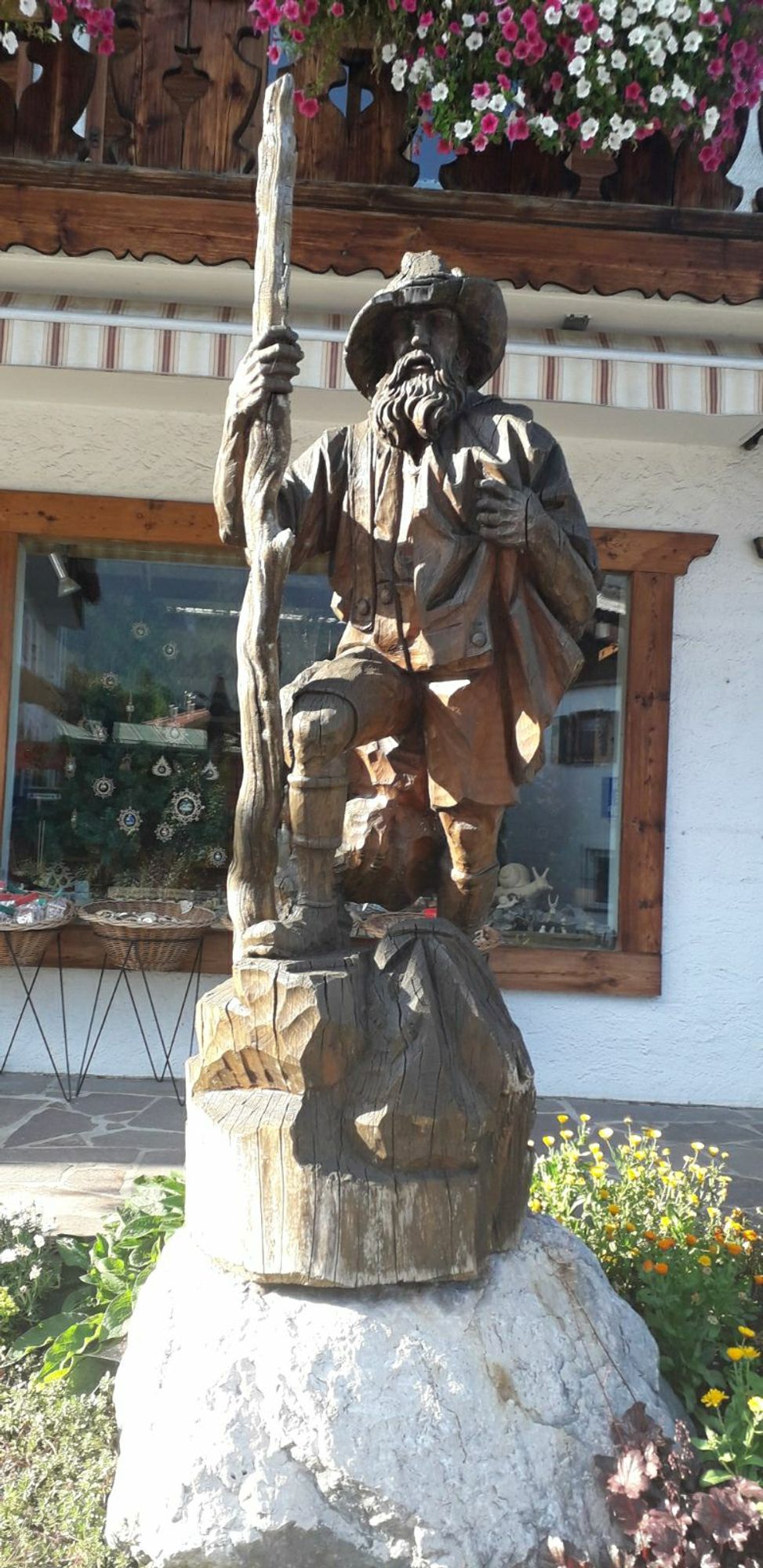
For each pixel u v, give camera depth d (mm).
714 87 4883
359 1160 2461
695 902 6230
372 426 2699
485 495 2508
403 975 2600
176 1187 3568
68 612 6281
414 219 5020
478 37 4668
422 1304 2451
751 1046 6199
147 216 4953
